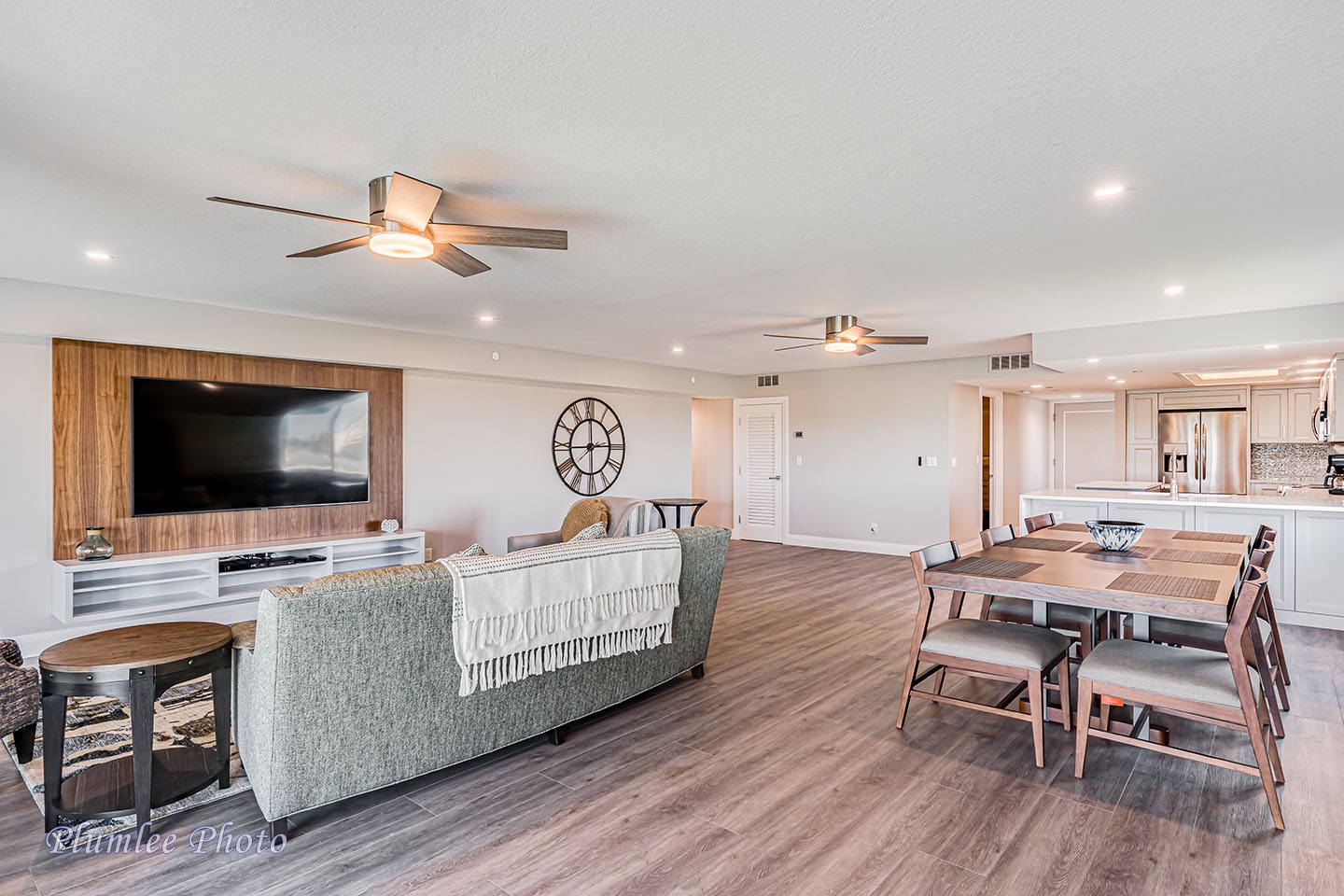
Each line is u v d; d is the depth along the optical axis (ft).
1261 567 9.31
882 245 11.02
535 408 23.26
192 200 9.00
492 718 8.71
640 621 10.28
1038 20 5.24
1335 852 6.96
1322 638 14.46
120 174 8.16
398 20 5.25
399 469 19.54
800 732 10.03
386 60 5.83
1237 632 7.51
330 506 18.03
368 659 7.50
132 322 14.39
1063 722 10.03
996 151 7.62
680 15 5.20
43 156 7.66
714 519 32.76
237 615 15.92
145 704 7.26
